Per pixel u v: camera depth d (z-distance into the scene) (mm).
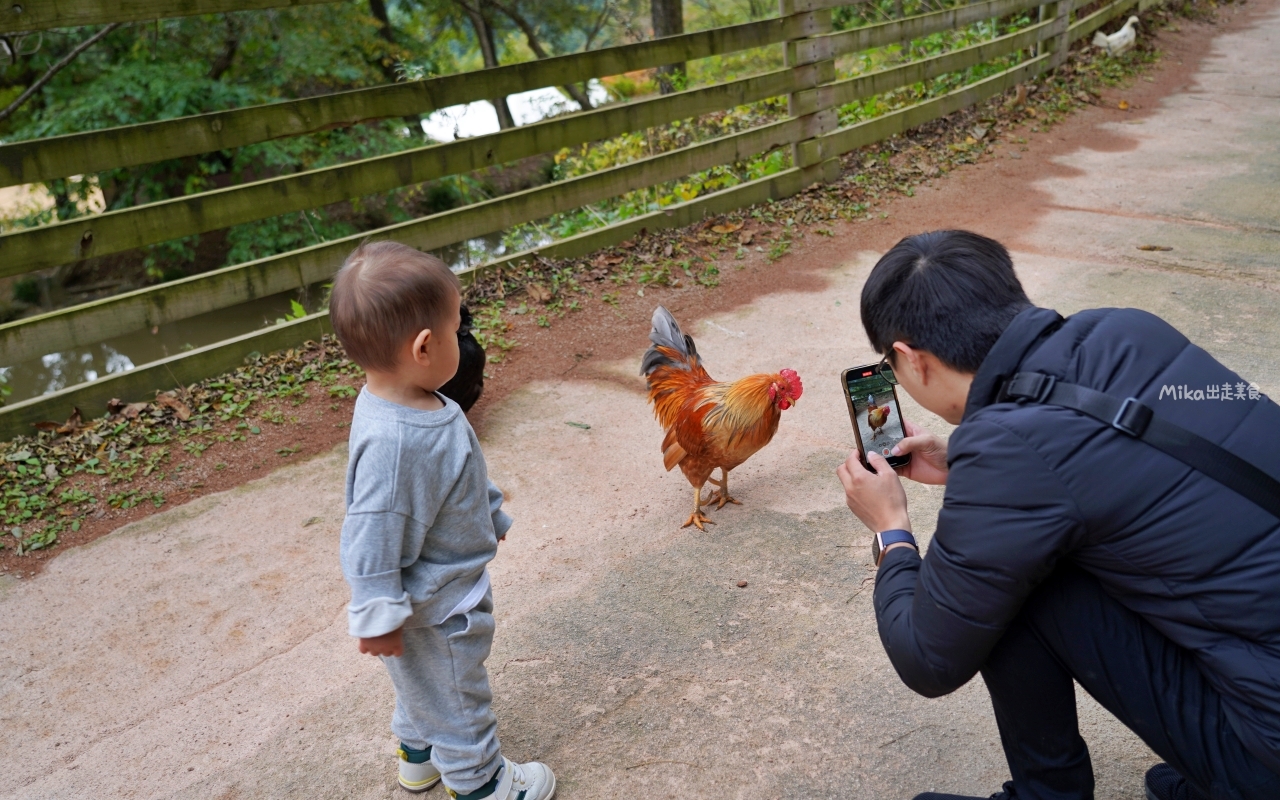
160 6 4246
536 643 2920
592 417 4367
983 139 8750
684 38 6246
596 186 6094
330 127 4812
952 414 1842
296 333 4906
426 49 16922
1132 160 8156
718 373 4719
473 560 2113
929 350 1749
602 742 2537
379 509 1863
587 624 2998
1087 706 2578
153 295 4430
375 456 1877
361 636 1859
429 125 16078
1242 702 1505
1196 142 8602
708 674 2764
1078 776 1963
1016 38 9695
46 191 13188
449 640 2098
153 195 12727
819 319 5336
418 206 14102
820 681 2715
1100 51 11664
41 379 9742
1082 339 1642
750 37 6660
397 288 1872
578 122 5883
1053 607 1744
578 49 20156
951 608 1645
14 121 12633
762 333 5180
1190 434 1504
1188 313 5105
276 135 4668
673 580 3201
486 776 2250
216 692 2797
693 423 3324
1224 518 1470
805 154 7332
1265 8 15953
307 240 12680
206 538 3553
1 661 2947
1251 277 5598
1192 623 1523
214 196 4539
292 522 3639
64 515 3691
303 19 13484
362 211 13570
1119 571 1562
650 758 2477
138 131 4242
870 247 6434
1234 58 12242
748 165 8188
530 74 5539
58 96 12438
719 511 3604
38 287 11914
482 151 5461
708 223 6734
